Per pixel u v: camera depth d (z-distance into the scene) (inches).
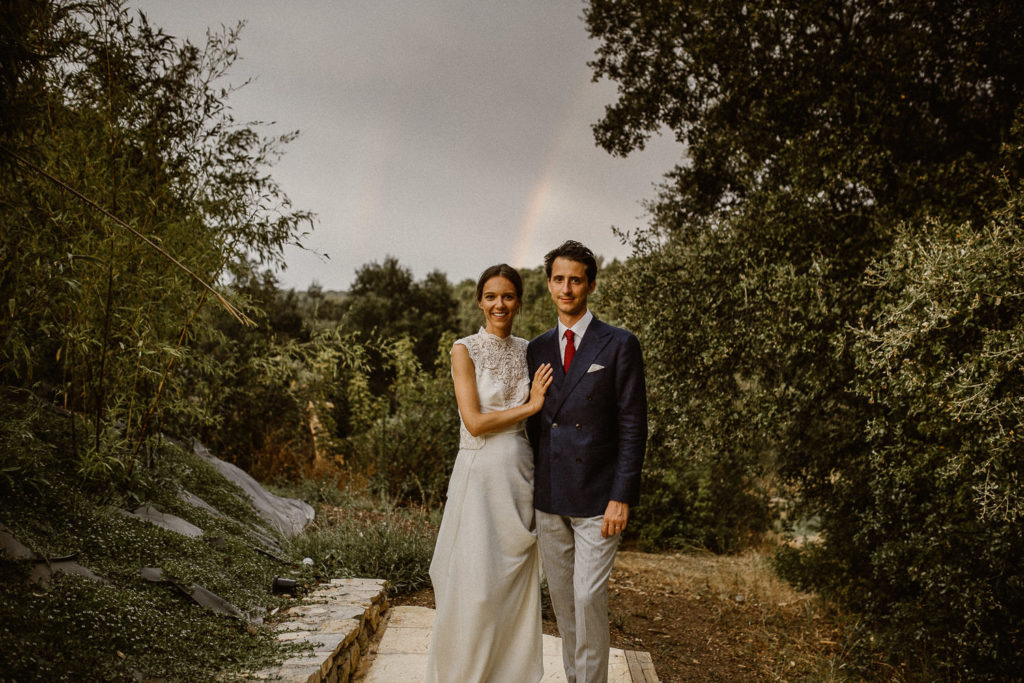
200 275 171.3
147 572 122.3
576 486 107.8
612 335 111.7
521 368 114.7
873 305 177.2
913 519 183.3
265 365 285.0
